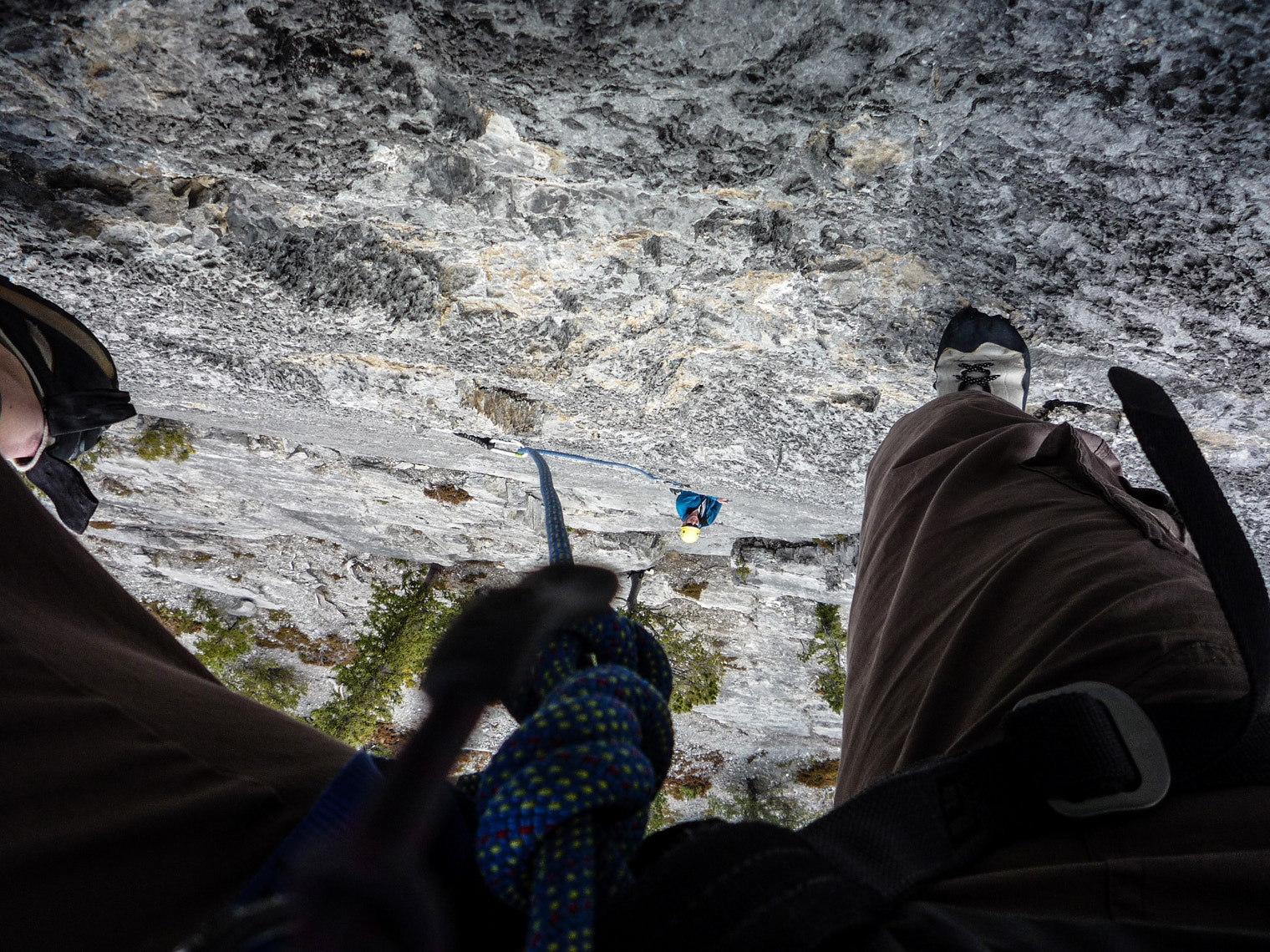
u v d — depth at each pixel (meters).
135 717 0.58
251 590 4.74
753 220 1.54
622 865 0.38
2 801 0.46
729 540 3.97
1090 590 0.77
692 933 0.36
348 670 4.91
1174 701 0.56
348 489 3.87
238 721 0.64
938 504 1.13
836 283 1.71
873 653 1.04
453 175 1.49
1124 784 0.54
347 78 1.27
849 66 1.18
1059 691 0.58
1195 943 0.43
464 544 4.29
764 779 5.52
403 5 1.14
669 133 1.33
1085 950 0.43
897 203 1.45
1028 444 1.26
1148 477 2.29
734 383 2.22
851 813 0.52
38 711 0.53
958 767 0.57
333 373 2.45
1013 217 1.44
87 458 3.70
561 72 1.22
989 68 1.16
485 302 1.92
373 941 0.21
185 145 1.45
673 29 1.14
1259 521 2.39
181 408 3.12
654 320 1.94
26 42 1.22
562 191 1.51
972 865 0.54
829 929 0.38
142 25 1.20
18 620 0.61
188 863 0.49
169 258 1.79
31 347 1.56
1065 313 1.66
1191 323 1.60
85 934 0.43
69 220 1.66
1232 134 1.18
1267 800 0.53
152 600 4.86
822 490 2.86
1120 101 1.17
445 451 3.22
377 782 0.51
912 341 1.84
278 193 1.59
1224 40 1.06
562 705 0.38
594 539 4.05
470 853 0.43
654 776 0.39
